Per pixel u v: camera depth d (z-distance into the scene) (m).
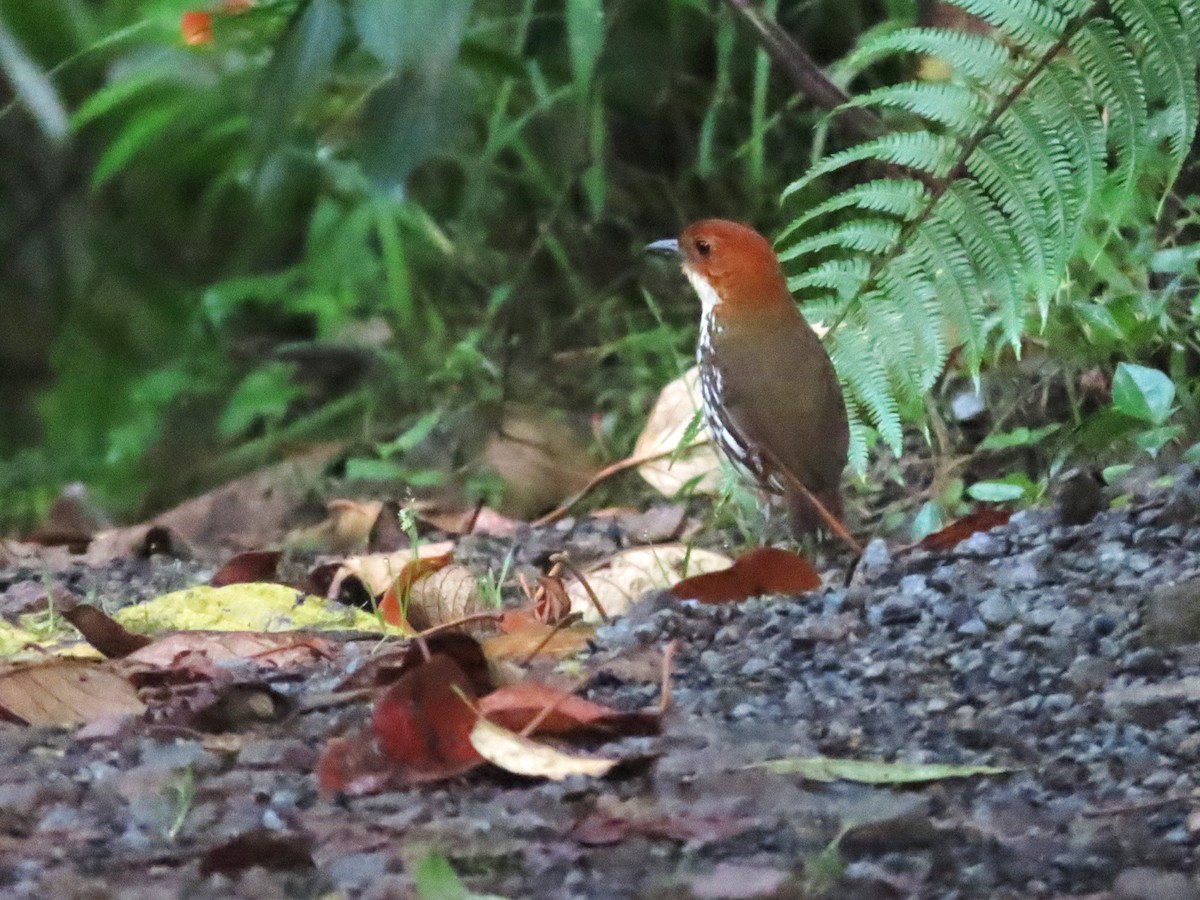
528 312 15.75
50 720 6.79
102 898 4.88
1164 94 9.99
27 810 5.68
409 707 5.80
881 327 9.80
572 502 12.02
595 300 15.41
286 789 5.80
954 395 11.48
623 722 6.16
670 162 15.82
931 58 12.20
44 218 20.03
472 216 16.25
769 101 15.20
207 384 16.44
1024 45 9.68
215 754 6.23
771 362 9.69
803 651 7.23
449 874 4.66
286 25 13.09
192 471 15.67
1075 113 9.57
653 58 15.39
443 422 14.04
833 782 5.64
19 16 16.97
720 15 14.16
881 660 7.02
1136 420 10.19
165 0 14.13
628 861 5.02
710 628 7.65
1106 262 10.53
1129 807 5.32
